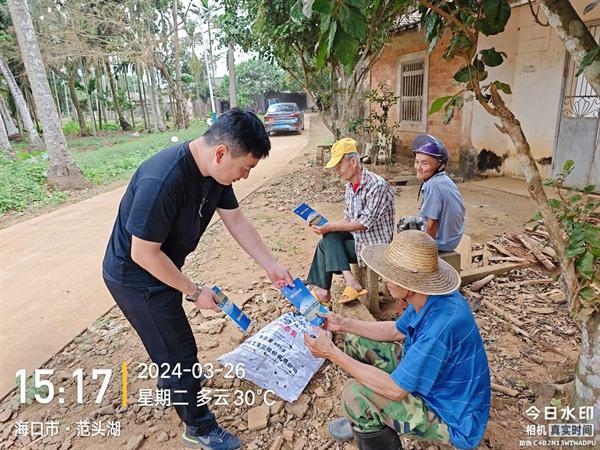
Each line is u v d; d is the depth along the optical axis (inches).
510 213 238.2
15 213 309.4
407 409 73.2
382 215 128.3
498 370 112.0
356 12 63.4
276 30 283.0
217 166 78.2
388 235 131.5
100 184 410.6
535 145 297.4
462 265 167.8
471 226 221.3
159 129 1053.8
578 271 83.8
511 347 121.4
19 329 146.3
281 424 99.5
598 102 254.5
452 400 71.0
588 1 243.8
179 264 93.0
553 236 86.4
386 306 145.2
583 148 264.5
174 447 95.4
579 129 265.0
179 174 77.3
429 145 124.3
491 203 260.8
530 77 291.0
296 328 121.6
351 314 123.0
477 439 70.9
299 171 401.7
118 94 1347.2
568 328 128.7
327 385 110.0
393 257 71.3
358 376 72.4
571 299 85.7
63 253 219.8
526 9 284.8
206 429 92.4
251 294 159.8
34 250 226.2
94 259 209.2
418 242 70.1
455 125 338.3
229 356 112.7
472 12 87.5
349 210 132.3
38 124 1140.5
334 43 67.8
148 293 84.3
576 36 72.1
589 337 81.1
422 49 370.6
